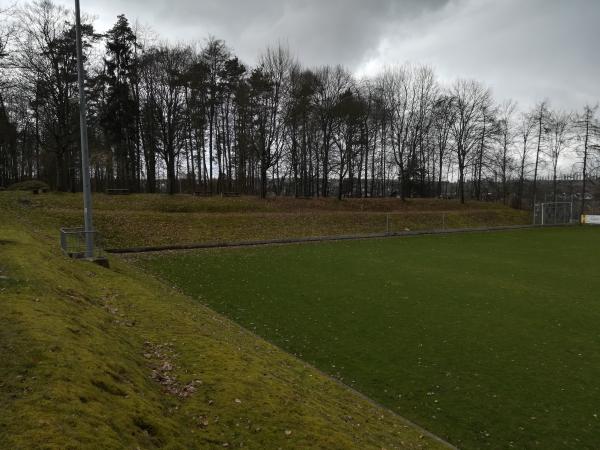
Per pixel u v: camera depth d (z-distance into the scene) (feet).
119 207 133.90
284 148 212.02
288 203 172.14
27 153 203.10
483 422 33.40
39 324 25.26
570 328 55.16
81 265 53.98
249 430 22.25
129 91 169.78
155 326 36.19
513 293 72.28
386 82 231.91
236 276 78.13
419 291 71.87
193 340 34.19
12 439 15.06
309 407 27.02
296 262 94.68
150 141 177.99
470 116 225.56
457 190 331.57
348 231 151.12
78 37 57.88
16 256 43.70
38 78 142.61
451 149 236.63
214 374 27.84
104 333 29.01
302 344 47.70
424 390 38.11
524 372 42.01
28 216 99.45
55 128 165.78
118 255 90.38
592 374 41.96
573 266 99.66
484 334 52.21
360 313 58.90
